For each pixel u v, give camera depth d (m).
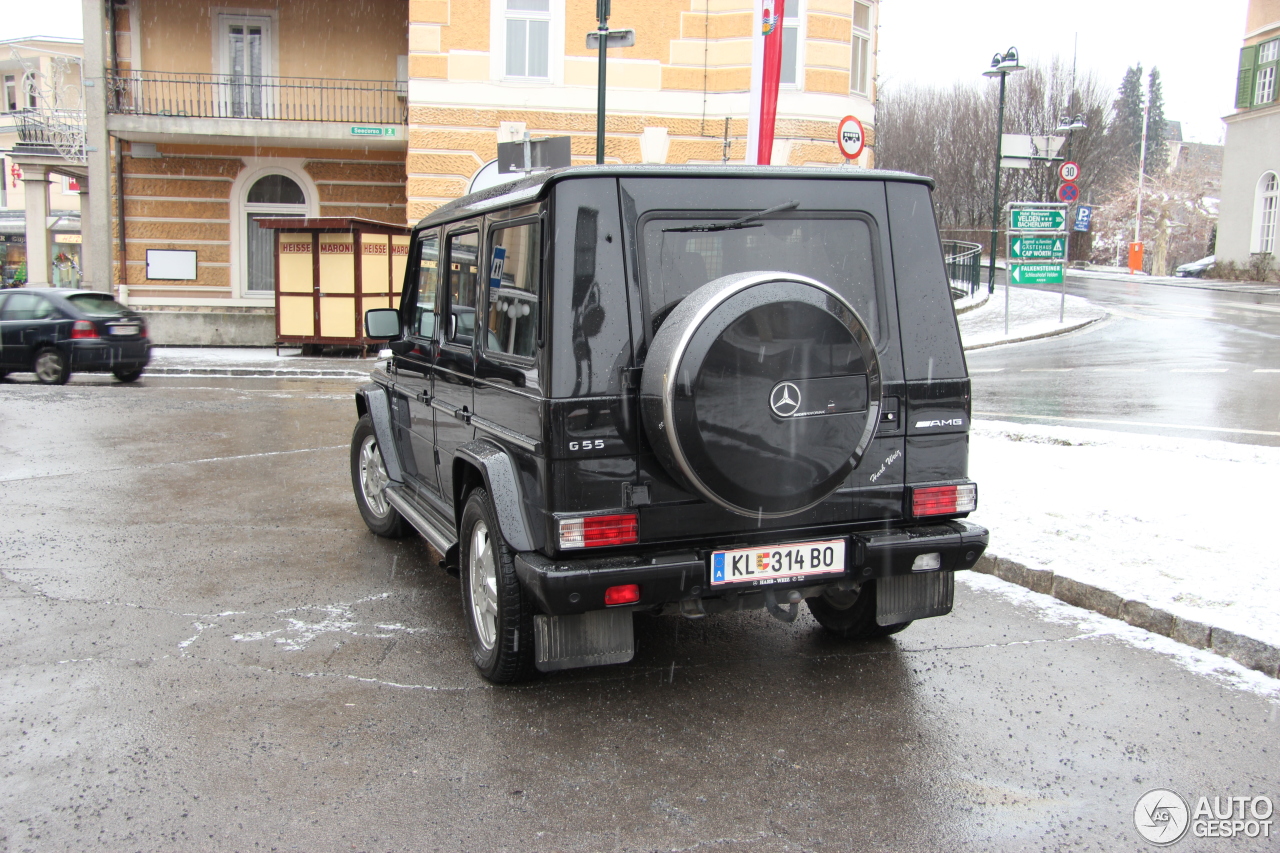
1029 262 21.64
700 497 3.66
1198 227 57.91
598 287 3.56
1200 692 4.04
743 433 3.37
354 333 19.53
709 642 4.68
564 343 3.52
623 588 3.53
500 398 4.03
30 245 27.44
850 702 3.97
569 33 19.67
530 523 3.71
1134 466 7.80
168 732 3.67
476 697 4.02
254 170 22.70
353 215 23.09
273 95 22.83
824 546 3.80
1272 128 36.38
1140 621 4.76
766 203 3.77
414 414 5.53
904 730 3.71
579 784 3.29
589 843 2.94
